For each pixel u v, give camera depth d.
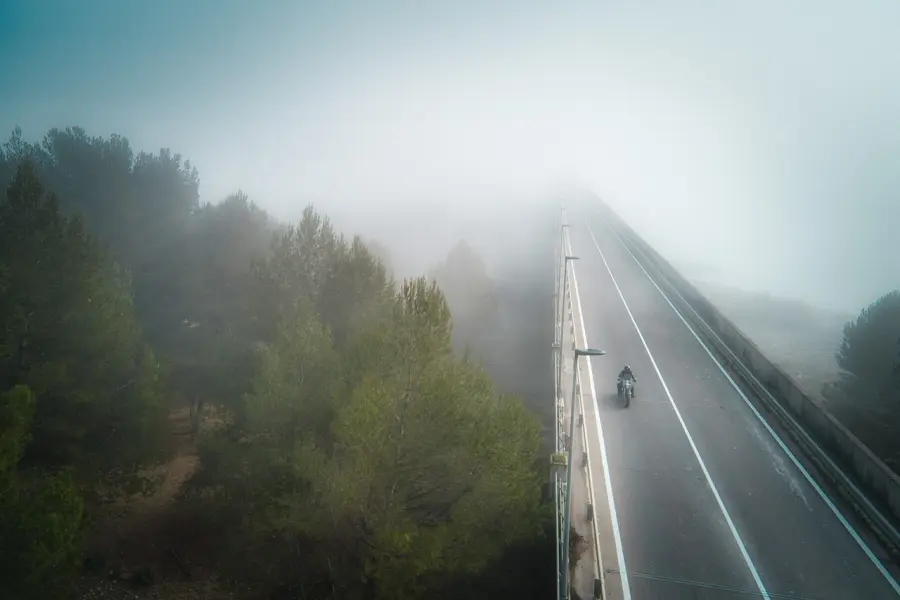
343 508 17.97
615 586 19.08
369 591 18.02
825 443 29.58
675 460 27.81
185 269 39.72
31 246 23.02
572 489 24.73
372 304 28.80
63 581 16.59
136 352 27.61
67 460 22.97
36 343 23.41
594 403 34.09
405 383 18.75
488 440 18.28
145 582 21.81
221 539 23.56
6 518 15.41
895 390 38.38
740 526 22.81
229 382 28.23
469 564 17.67
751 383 37.25
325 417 21.66
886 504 24.23
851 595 19.28
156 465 27.42
